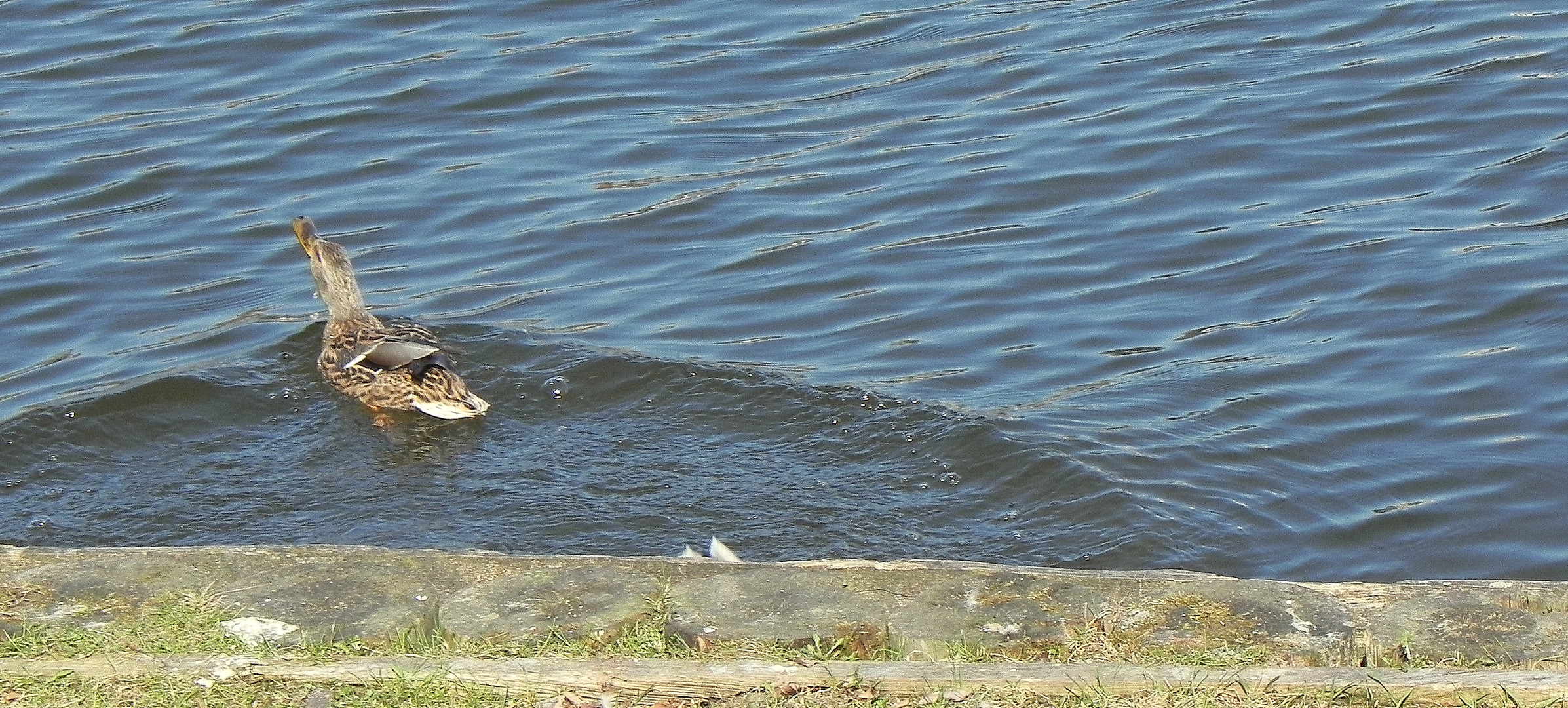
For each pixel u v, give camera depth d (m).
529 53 22.31
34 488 12.09
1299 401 12.96
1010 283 15.59
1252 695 6.86
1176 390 13.23
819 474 12.08
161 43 22.88
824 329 14.77
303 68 21.94
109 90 21.28
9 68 22.00
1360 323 14.38
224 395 13.73
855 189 17.92
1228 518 11.25
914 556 10.89
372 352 13.48
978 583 7.88
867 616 7.59
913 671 7.06
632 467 12.29
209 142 19.61
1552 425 12.47
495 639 7.48
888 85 21.05
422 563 8.15
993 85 20.81
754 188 18.00
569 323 15.03
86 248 17.00
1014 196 17.56
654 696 7.04
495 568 8.12
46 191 18.34
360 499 11.91
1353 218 16.58
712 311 15.22
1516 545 10.98
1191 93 20.20
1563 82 19.88
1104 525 11.13
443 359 13.64
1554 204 16.62
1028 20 23.20
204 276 16.47
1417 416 12.70
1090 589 7.80
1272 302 14.95
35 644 7.37
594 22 23.52
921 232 16.81
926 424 12.59
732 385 13.41
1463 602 7.62
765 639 7.41
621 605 7.73
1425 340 13.98
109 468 12.50
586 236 16.98
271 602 7.76
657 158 18.97
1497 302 14.50
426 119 20.23
